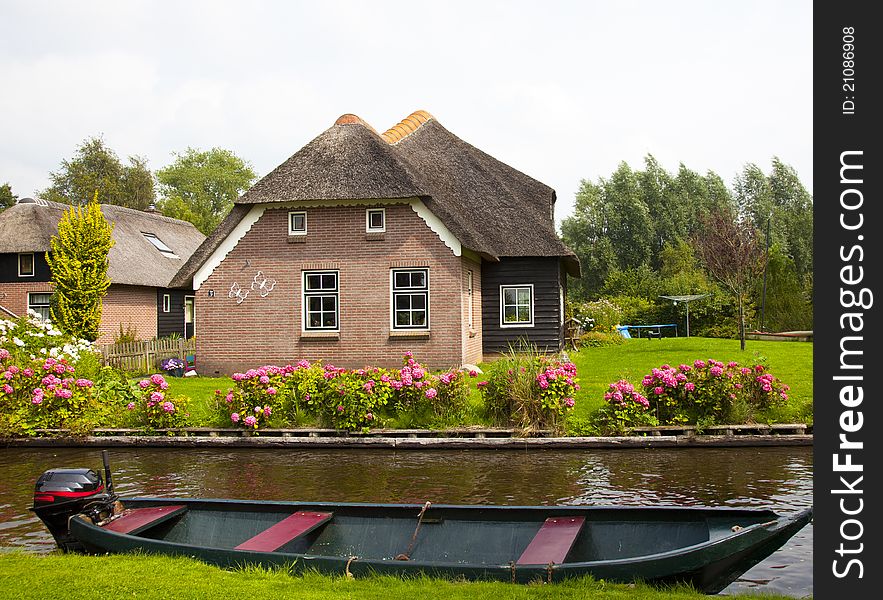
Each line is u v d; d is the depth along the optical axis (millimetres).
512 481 10891
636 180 66625
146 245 35750
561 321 26266
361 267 20422
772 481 10500
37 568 6371
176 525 7664
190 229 43719
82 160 67625
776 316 37500
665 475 11055
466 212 23141
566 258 24078
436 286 20109
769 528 5711
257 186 20359
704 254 26719
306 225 20641
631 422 13484
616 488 10352
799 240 61844
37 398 14156
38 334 19031
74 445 14203
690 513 6535
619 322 39875
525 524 6953
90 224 26578
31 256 30391
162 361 24172
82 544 7109
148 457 13156
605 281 57156
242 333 20797
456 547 7023
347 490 10523
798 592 6438
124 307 32062
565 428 13609
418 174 21125
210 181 77125
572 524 6688
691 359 22484
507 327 23625
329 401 14172
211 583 5855
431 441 13375
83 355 17656
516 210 24453
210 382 19250
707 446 13039
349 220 20500
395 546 7180
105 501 7492
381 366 20266
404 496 10141
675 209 64688
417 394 14148
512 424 13820
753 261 25703
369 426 13961
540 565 5832
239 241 20844
